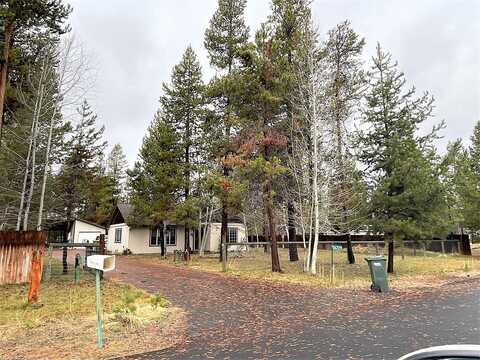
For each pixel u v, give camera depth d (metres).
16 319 8.54
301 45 17.22
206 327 7.97
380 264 12.44
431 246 28.86
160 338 7.15
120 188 62.38
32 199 17.55
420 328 7.41
